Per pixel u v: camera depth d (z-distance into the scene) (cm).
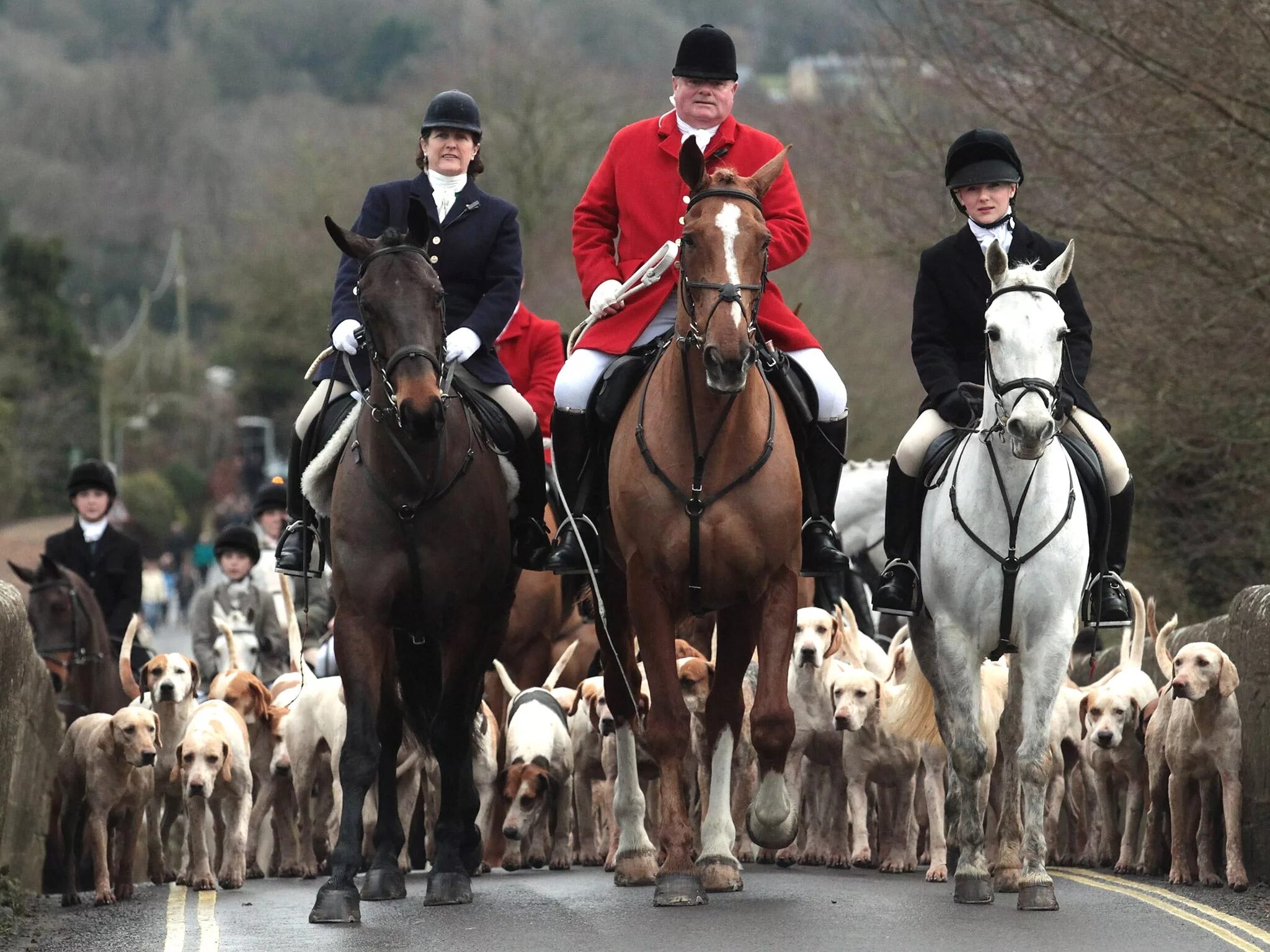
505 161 5053
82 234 10200
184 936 997
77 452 7706
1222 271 2170
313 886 1354
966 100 2627
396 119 5850
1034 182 2370
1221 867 1293
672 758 1057
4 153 10094
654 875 1185
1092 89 2267
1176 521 2414
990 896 1062
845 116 3231
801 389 1143
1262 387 2184
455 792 1120
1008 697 1135
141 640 1781
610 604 1178
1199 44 2048
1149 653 1666
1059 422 1075
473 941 927
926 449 1122
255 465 9694
